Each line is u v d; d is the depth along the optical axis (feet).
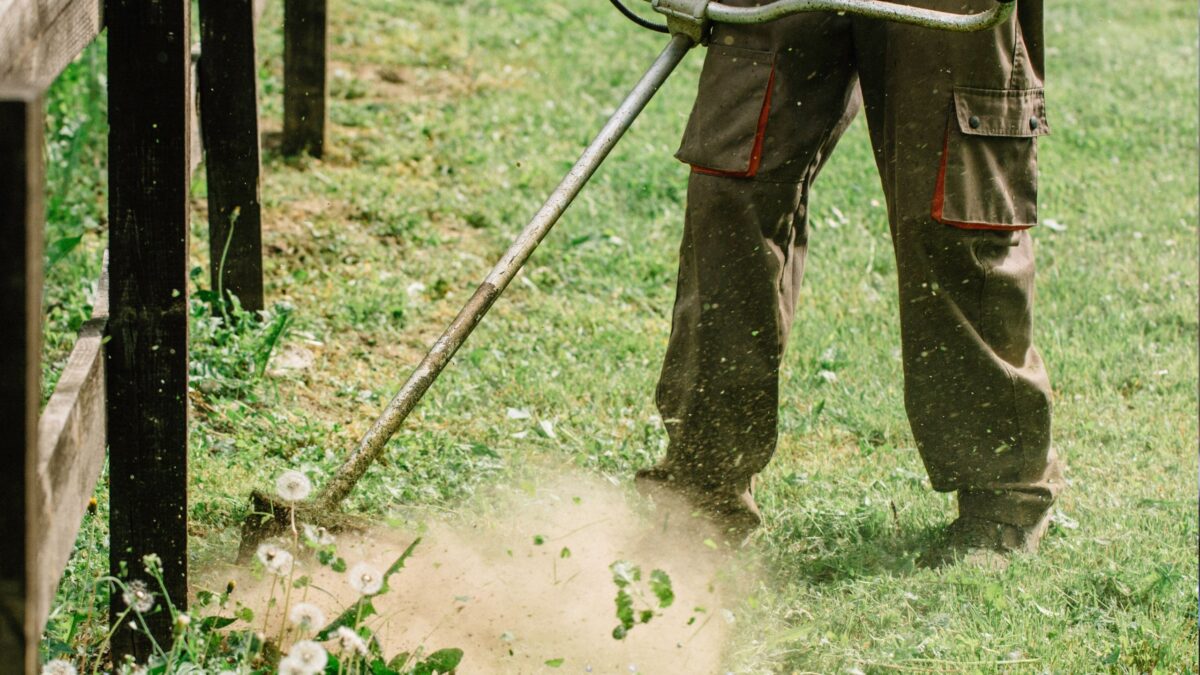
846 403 18.12
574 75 32.22
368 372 18.03
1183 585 13.75
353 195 23.47
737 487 13.70
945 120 12.62
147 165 9.85
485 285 11.64
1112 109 34.04
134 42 9.64
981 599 13.16
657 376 18.28
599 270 22.17
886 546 14.35
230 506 13.58
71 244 17.51
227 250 18.21
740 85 12.62
